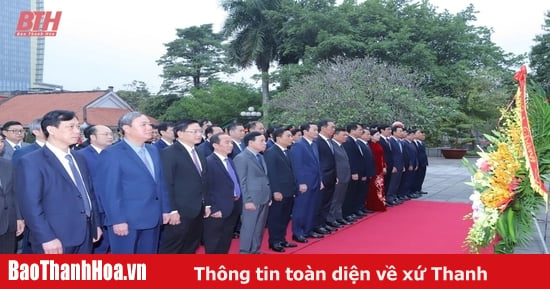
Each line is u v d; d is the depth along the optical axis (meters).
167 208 4.32
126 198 4.07
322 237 6.66
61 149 3.71
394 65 21.67
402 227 7.34
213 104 28.67
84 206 3.74
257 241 5.49
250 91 29.91
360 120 14.51
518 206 3.33
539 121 3.22
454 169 18.14
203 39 34.75
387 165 8.94
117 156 4.07
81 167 3.86
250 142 5.43
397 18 25.08
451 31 25.42
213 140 5.07
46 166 3.56
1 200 3.81
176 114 30.38
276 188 5.85
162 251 4.53
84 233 3.69
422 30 25.11
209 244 4.95
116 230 3.95
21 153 5.41
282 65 26.41
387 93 15.40
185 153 4.54
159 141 6.59
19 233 4.03
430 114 17.02
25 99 32.22
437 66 24.45
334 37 22.61
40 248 3.58
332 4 26.19
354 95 15.13
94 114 28.97
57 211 3.56
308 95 16.88
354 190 7.79
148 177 4.15
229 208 4.95
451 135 25.02
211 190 4.90
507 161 3.25
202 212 4.56
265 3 26.70
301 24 24.88
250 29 27.03
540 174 3.27
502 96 23.92
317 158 6.56
